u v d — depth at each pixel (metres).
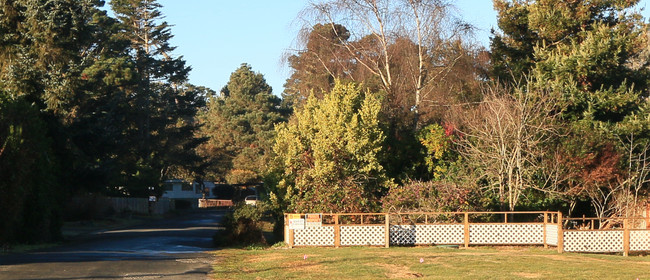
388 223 24.67
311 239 24.83
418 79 40.09
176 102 91.19
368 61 42.19
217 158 107.00
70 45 35.09
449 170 30.67
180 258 20.22
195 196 113.44
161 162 79.81
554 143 28.73
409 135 33.38
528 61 37.28
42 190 29.59
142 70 84.44
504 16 40.59
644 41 39.09
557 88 30.39
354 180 28.44
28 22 33.31
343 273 16.84
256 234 27.95
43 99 33.06
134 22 87.38
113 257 20.27
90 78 53.47
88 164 37.53
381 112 34.72
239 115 108.62
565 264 18.69
